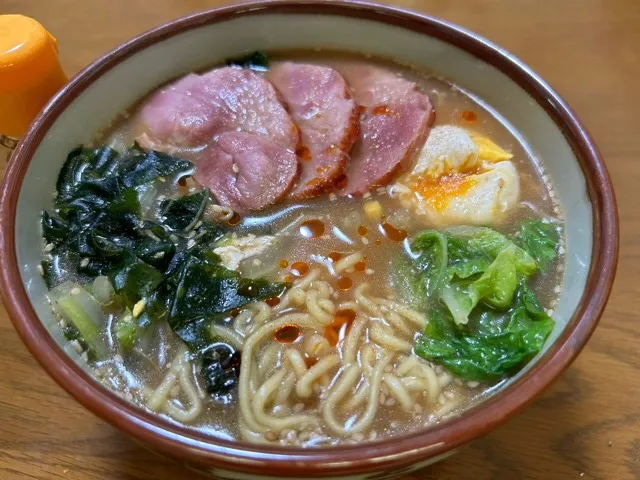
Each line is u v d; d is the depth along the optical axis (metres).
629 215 0.21
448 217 0.19
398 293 0.18
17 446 0.16
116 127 0.21
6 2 0.28
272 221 0.19
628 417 0.16
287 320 0.17
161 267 0.17
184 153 0.21
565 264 0.18
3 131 0.22
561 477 0.15
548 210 0.19
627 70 0.26
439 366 0.16
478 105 0.22
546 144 0.20
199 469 0.13
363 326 0.17
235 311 0.17
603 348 0.18
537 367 0.13
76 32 0.27
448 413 0.15
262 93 0.22
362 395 0.16
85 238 0.17
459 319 0.16
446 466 0.15
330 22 0.22
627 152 0.23
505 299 0.16
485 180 0.19
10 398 0.17
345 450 0.12
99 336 0.16
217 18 0.21
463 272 0.17
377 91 0.22
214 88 0.22
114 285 0.16
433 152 0.20
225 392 0.15
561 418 0.16
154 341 0.16
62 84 0.22
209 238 0.18
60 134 0.19
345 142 0.20
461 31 0.21
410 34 0.22
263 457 0.12
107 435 0.16
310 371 0.16
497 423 0.12
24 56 0.20
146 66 0.21
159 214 0.19
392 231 0.19
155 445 0.12
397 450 0.12
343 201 0.20
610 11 0.28
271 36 0.23
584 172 0.17
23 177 0.17
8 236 0.15
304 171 0.20
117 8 0.28
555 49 0.27
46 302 0.16
